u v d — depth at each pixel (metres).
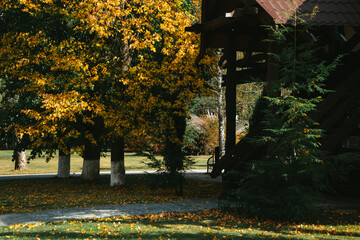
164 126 17.50
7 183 20.58
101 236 8.23
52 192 16.89
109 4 16.28
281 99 10.27
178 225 9.38
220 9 14.59
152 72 17.00
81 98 16.20
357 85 11.70
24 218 10.64
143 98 17.00
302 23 10.80
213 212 11.16
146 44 16.48
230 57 13.71
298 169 9.88
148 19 17.72
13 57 16.69
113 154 18.61
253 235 8.23
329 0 11.63
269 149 10.38
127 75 16.98
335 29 11.28
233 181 13.20
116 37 17.78
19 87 18.56
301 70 10.02
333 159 10.52
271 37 11.01
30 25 17.75
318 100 9.91
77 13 16.52
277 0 11.16
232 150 13.19
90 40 18.47
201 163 37.12
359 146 15.13
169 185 15.29
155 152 16.27
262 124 12.56
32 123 18.17
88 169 20.39
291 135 9.75
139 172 26.95
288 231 8.73
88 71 16.50
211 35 15.20
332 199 13.42
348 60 12.66
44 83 16.08
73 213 11.36
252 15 11.57
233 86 13.63
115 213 11.29
